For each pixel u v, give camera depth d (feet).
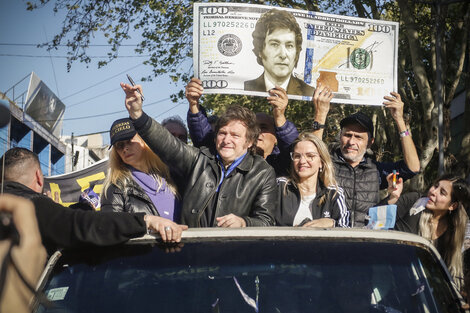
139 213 9.86
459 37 55.52
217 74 18.65
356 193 17.48
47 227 9.71
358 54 20.04
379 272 9.84
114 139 14.96
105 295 9.39
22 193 10.61
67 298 9.37
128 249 9.86
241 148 14.38
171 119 18.93
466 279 10.98
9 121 6.62
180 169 14.88
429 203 15.88
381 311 9.50
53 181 27.02
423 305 9.70
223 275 9.56
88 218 9.68
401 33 60.49
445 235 15.93
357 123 17.62
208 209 14.28
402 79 61.77
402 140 19.07
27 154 11.91
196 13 18.71
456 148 79.41
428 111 49.78
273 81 18.88
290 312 9.29
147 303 9.29
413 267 10.03
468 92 50.75
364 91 20.08
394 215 13.03
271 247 9.94
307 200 14.99
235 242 9.96
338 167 17.76
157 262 9.71
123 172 15.30
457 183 15.67
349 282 9.65
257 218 14.03
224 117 14.40
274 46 18.92
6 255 7.80
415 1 49.52
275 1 60.75
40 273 8.61
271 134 18.07
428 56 66.13
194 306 9.28
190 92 16.75
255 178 14.34
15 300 7.77
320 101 19.04
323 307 9.37
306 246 10.00
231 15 18.71
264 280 9.55
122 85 14.40
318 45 19.60
